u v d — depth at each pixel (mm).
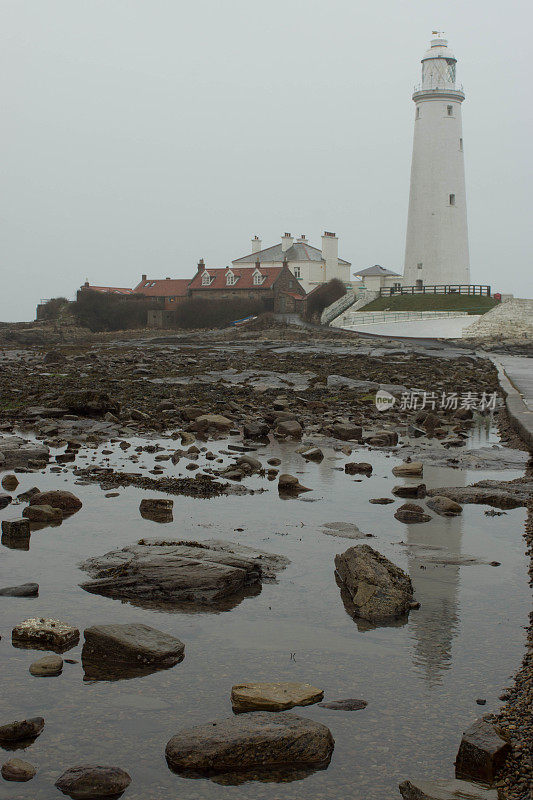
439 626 6672
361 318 91938
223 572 7551
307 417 20594
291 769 4566
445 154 93875
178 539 8805
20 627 6332
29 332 98938
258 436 17688
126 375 31938
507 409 22812
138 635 6129
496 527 10000
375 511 10805
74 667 5824
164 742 4801
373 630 6586
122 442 16328
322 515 10523
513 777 4445
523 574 8094
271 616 6883
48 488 11859
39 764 4562
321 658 6008
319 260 123812
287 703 5184
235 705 5223
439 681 5617
